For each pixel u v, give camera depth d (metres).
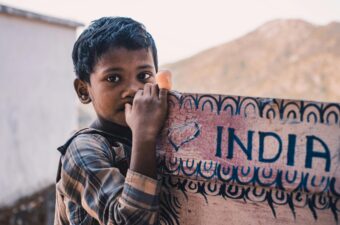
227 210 0.90
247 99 0.88
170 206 0.95
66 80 10.70
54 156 10.38
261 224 0.87
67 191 1.05
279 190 0.85
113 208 0.92
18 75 8.88
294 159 0.84
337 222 0.81
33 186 9.49
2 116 8.49
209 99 0.91
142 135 0.93
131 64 1.03
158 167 0.95
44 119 9.87
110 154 1.05
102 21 1.10
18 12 8.48
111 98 1.04
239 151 0.88
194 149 0.92
